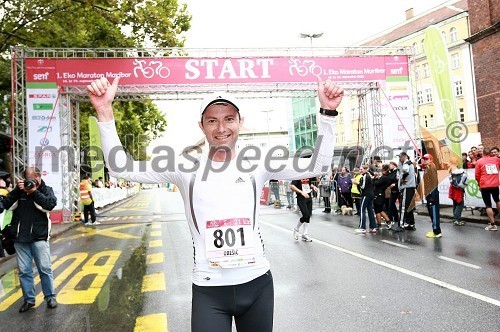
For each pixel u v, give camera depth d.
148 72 13.88
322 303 4.85
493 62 15.82
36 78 13.69
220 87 14.27
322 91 2.16
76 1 13.75
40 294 5.76
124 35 16.47
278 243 9.14
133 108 19.61
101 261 7.94
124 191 35.78
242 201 2.09
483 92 16.38
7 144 21.45
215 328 1.99
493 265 6.24
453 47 42.09
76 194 15.34
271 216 14.96
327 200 15.70
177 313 4.68
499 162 9.45
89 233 12.08
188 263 7.41
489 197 9.46
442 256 7.05
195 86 14.09
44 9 14.81
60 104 13.84
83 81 13.75
